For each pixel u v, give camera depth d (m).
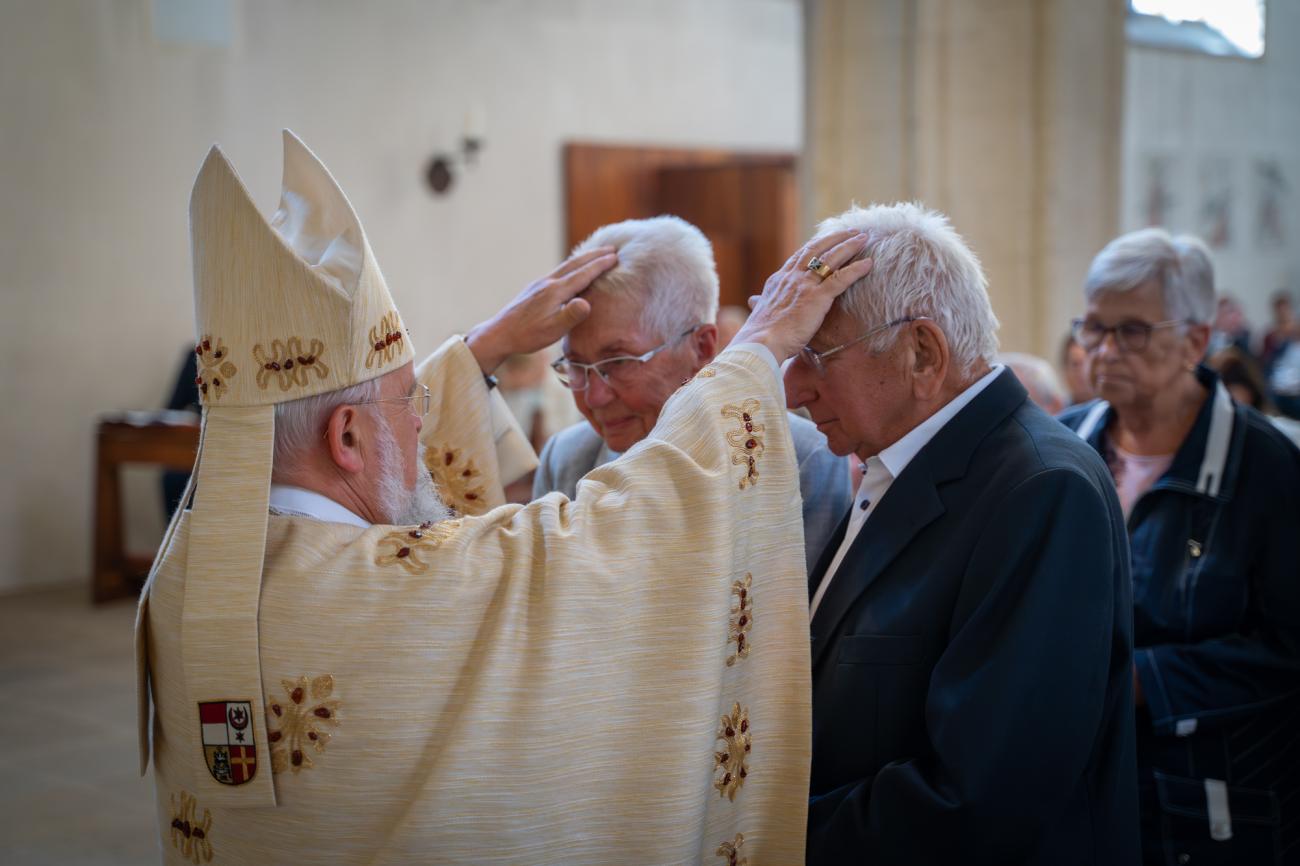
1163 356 2.04
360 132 7.40
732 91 8.98
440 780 1.22
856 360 1.51
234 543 1.27
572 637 1.29
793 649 1.45
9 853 3.30
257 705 1.25
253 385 1.31
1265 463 1.94
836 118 4.51
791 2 9.20
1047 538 1.37
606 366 1.83
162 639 1.31
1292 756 1.89
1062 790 1.34
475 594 1.29
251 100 7.03
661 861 1.31
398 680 1.25
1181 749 1.90
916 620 1.44
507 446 2.01
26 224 6.47
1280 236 11.84
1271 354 9.90
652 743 1.32
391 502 1.39
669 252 1.83
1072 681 1.34
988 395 1.51
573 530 1.34
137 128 6.72
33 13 6.40
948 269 1.49
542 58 8.09
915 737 1.43
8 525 6.54
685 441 1.42
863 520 1.59
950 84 4.27
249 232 1.30
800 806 1.43
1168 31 11.05
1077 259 4.22
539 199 8.14
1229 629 1.92
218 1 6.87
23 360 6.52
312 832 1.25
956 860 1.32
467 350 1.92
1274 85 11.62
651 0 8.53
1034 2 4.13
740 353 1.47
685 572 1.35
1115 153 4.28
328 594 1.27
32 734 4.28
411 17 7.54
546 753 1.27
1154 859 1.90
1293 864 1.88
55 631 5.69
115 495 6.22
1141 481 2.12
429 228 7.70
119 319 6.76
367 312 1.35
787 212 8.46
